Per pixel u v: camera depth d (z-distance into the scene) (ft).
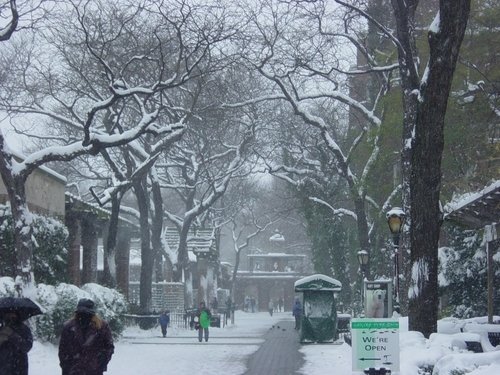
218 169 173.78
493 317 77.82
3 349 31.91
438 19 58.39
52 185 103.55
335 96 118.62
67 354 34.86
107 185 162.40
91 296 90.38
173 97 128.57
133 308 137.49
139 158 134.51
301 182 155.12
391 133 103.14
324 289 105.50
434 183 60.08
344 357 77.25
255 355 84.84
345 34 109.91
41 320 76.89
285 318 233.14
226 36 96.78
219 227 225.15
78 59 116.47
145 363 75.00
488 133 86.99
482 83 84.69
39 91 114.21
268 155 163.43
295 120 157.17
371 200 130.82
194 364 74.28
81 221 121.90
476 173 83.82
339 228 157.17
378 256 141.79
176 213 283.79
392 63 115.34
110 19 108.47
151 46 110.32
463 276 98.27
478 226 75.15
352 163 144.15
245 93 137.69
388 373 42.52
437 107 59.21
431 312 60.29
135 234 163.53
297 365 72.69
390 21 115.14
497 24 86.99
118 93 82.53
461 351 50.21
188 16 92.79
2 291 74.23
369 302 61.46
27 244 76.02
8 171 75.61
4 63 115.44
